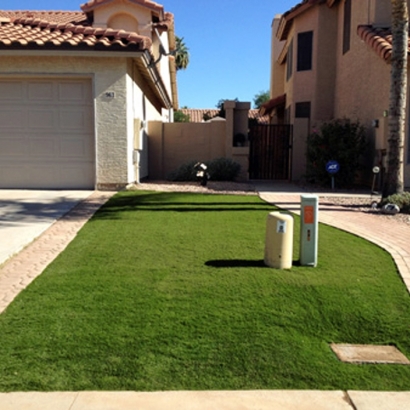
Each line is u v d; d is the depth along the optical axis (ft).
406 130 42.65
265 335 14.28
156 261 20.61
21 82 41.11
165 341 13.75
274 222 19.63
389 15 49.11
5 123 41.37
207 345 13.64
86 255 21.53
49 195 38.22
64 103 41.37
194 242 23.79
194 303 16.15
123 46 39.32
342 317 15.66
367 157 50.80
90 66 40.40
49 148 41.68
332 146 49.06
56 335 13.92
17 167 41.81
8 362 12.56
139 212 31.48
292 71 68.90
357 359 13.44
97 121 40.86
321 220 30.40
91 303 16.06
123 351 13.19
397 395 11.74
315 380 12.28
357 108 54.24
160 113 76.84
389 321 15.47
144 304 16.01
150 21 63.10
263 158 61.36
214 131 57.16
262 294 16.94
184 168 53.01
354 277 18.92
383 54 41.83
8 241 23.56
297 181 57.41
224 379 12.19
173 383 11.95
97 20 62.59
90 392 11.52
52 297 16.52
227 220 29.17
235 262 20.47
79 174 41.93
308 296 16.87
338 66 62.39
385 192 35.55
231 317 15.24
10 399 11.18
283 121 84.43
